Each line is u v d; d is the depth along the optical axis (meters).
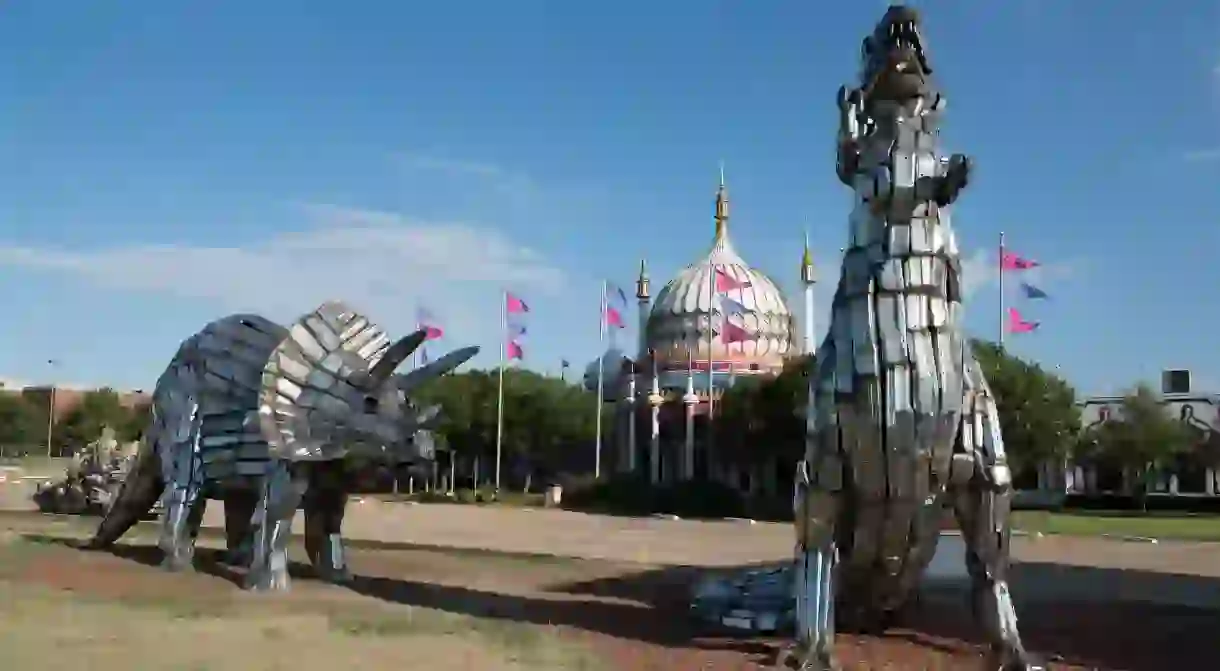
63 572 16.06
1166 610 15.26
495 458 66.81
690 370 58.94
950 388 9.62
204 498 17.11
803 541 10.27
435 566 19.59
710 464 54.91
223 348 17.11
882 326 9.73
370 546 24.11
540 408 63.06
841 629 11.68
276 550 14.98
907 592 10.95
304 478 15.08
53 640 10.67
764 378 50.81
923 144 9.98
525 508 47.91
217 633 11.32
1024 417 44.09
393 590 15.61
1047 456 46.09
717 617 12.46
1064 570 21.42
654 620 13.18
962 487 9.98
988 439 9.95
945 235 9.98
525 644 11.21
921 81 10.00
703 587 13.38
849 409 9.78
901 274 9.78
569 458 66.25
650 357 60.91
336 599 14.19
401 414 15.09
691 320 60.59
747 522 38.72
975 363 10.23
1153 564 22.91
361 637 11.33
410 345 14.85
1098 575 20.45
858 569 10.55
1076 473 57.16
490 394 63.81
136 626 11.60
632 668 10.04
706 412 56.16
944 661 10.42
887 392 9.59
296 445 14.52
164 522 16.95
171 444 17.27
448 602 14.55
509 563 20.61
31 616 12.05
